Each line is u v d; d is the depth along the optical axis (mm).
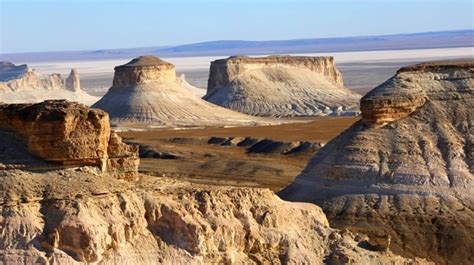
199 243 54375
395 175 94938
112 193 53750
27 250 50406
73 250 50969
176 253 53906
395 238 88062
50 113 54312
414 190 93438
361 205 92938
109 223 52250
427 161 95688
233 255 55781
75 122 54656
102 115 55375
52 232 50938
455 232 88500
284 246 58344
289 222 59750
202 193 56500
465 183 94000
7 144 54125
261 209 58438
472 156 96250
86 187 53438
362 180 95438
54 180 53250
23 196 51781
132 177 57094
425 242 87875
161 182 58094
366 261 60375
